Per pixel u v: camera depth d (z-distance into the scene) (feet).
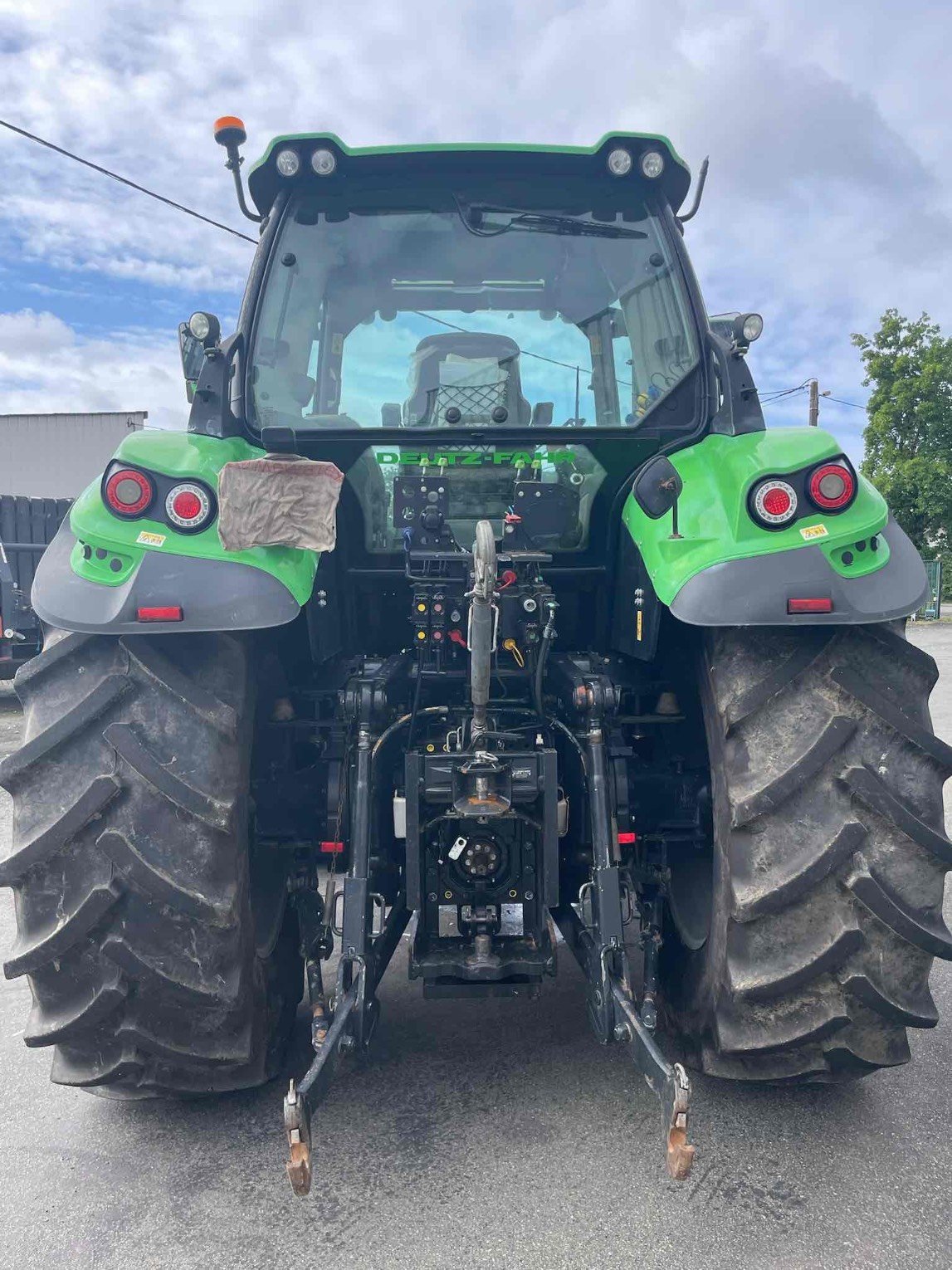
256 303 9.44
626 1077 9.00
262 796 8.92
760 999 7.19
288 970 8.99
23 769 7.06
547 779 7.85
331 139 9.29
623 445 9.12
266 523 7.18
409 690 9.30
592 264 9.65
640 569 8.43
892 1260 6.46
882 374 112.47
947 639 63.10
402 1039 9.87
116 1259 6.66
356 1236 6.81
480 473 9.34
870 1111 8.30
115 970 7.14
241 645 7.45
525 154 9.36
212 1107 8.69
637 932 12.49
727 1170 7.47
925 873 7.04
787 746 7.07
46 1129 8.44
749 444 7.97
